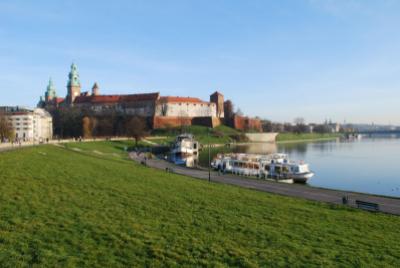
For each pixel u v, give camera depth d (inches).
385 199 1834.4
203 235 954.1
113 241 842.2
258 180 2475.4
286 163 3184.1
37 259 711.1
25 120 7741.1
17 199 1083.3
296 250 889.5
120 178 1784.0
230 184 2236.7
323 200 1776.6
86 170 1905.8
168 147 6038.4
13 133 5580.7
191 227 1019.9
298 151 6742.1
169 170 2824.8
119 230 923.4
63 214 1005.2
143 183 1708.9
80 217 995.3
